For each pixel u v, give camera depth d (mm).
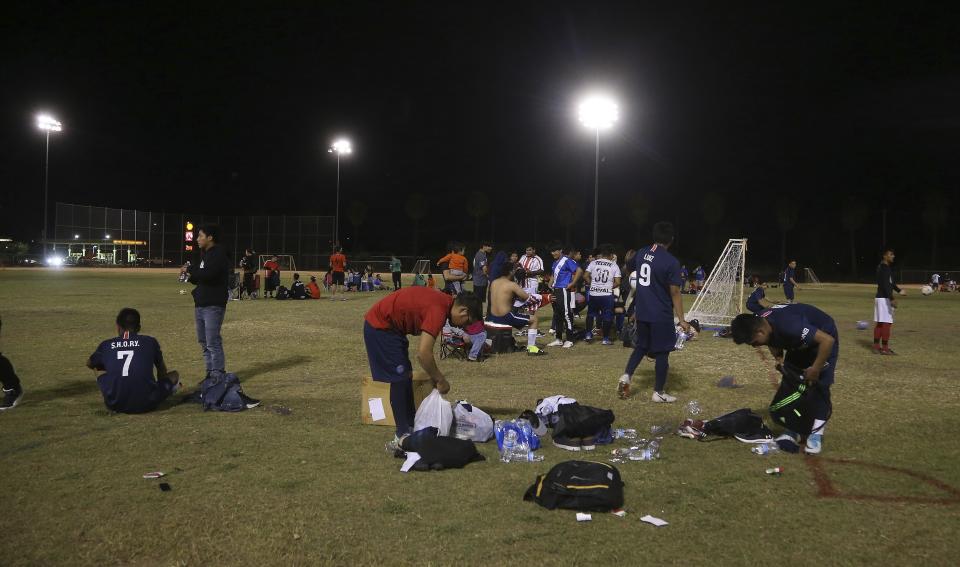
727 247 16000
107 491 4496
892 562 3549
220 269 7859
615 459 5336
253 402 7094
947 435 6059
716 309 15977
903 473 4980
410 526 3967
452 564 3494
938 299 30234
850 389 8234
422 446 5047
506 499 4422
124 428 6113
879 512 4230
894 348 12195
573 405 5867
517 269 14086
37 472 4871
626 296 13805
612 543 3760
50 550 3645
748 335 5414
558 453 5508
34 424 6234
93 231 52344
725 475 4922
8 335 12539
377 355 5586
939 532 3930
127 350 6727
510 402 7328
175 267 56219
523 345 12148
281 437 5852
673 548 3701
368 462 5172
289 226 57594
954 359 10797
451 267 16047
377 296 26078
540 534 3873
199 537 3801
